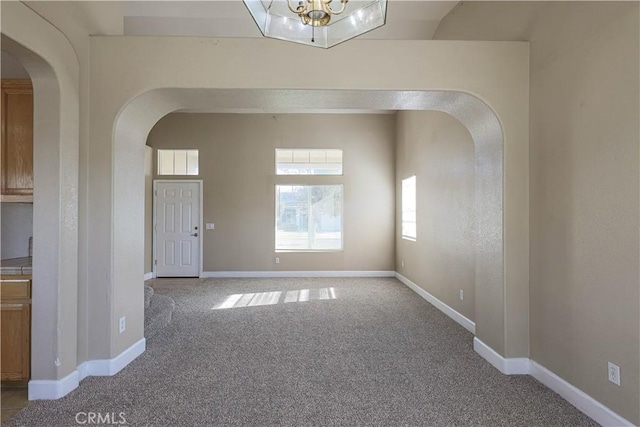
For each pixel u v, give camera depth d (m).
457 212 4.15
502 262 2.82
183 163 7.14
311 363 3.00
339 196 7.23
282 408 2.29
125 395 2.45
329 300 5.21
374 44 2.77
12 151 2.69
